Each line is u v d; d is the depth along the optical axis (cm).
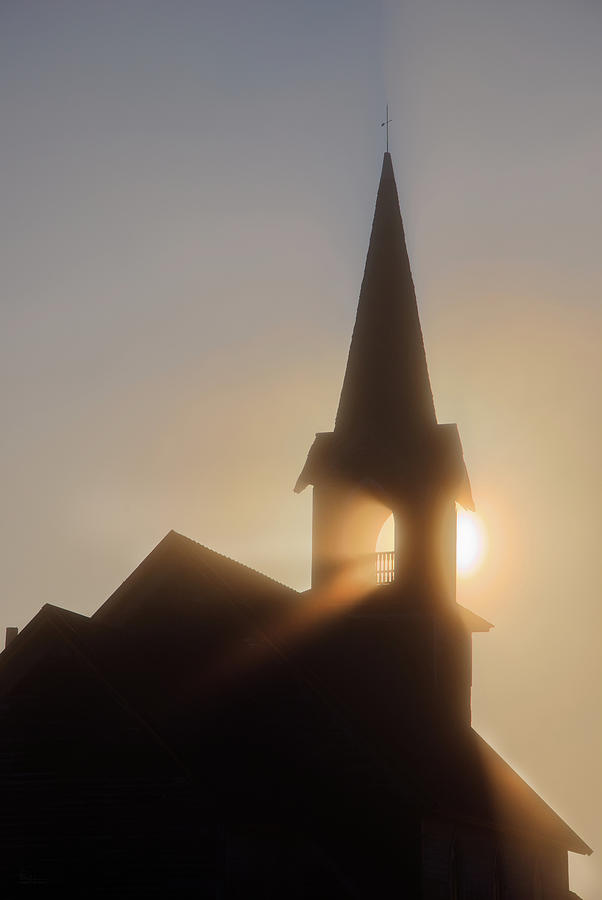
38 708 12269
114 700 12125
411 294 17775
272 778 12738
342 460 16962
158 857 11762
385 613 16400
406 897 12794
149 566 14338
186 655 14050
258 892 11762
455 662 16888
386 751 13538
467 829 14500
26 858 11956
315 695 13588
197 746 12300
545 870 17362
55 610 12388
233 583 14675
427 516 16750
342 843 12638
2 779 12156
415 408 17250
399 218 18088
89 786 12012
